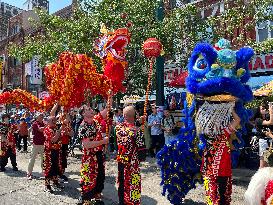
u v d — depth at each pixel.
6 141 9.58
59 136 7.15
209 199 4.78
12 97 7.54
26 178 8.66
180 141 5.68
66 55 6.88
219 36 11.71
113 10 11.48
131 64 11.72
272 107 5.90
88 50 11.32
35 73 23.78
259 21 11.22
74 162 10.80
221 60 4.68
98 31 11.28
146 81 11.91
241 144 5.13
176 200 5.83
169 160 5.80
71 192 7.17
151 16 11.54
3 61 36.12
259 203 2.44
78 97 6.89
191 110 5.30
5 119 9.66
